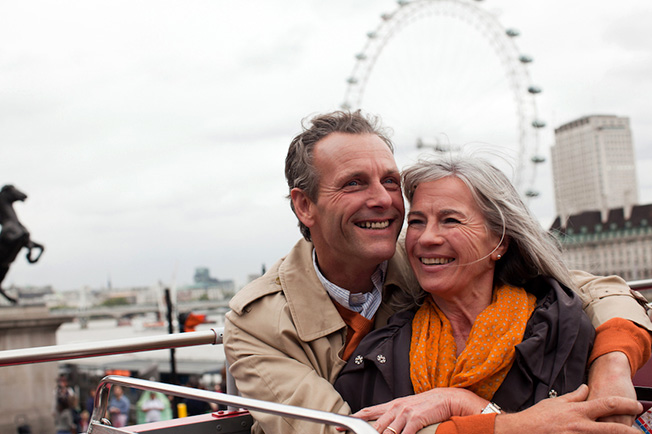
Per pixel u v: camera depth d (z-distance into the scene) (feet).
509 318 6.28
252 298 7.04
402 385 6.25
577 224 298.56
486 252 6.43
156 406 42.29
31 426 65.10
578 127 399.65
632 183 395.55
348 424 4.50
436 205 6.45
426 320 6.66
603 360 5.85
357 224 6.79
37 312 67.36
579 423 5.16
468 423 5.35
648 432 6.17
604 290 6.72
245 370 6.79
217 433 7.32
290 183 7.30
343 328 7.05
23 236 70.18
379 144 6.95
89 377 79.36
